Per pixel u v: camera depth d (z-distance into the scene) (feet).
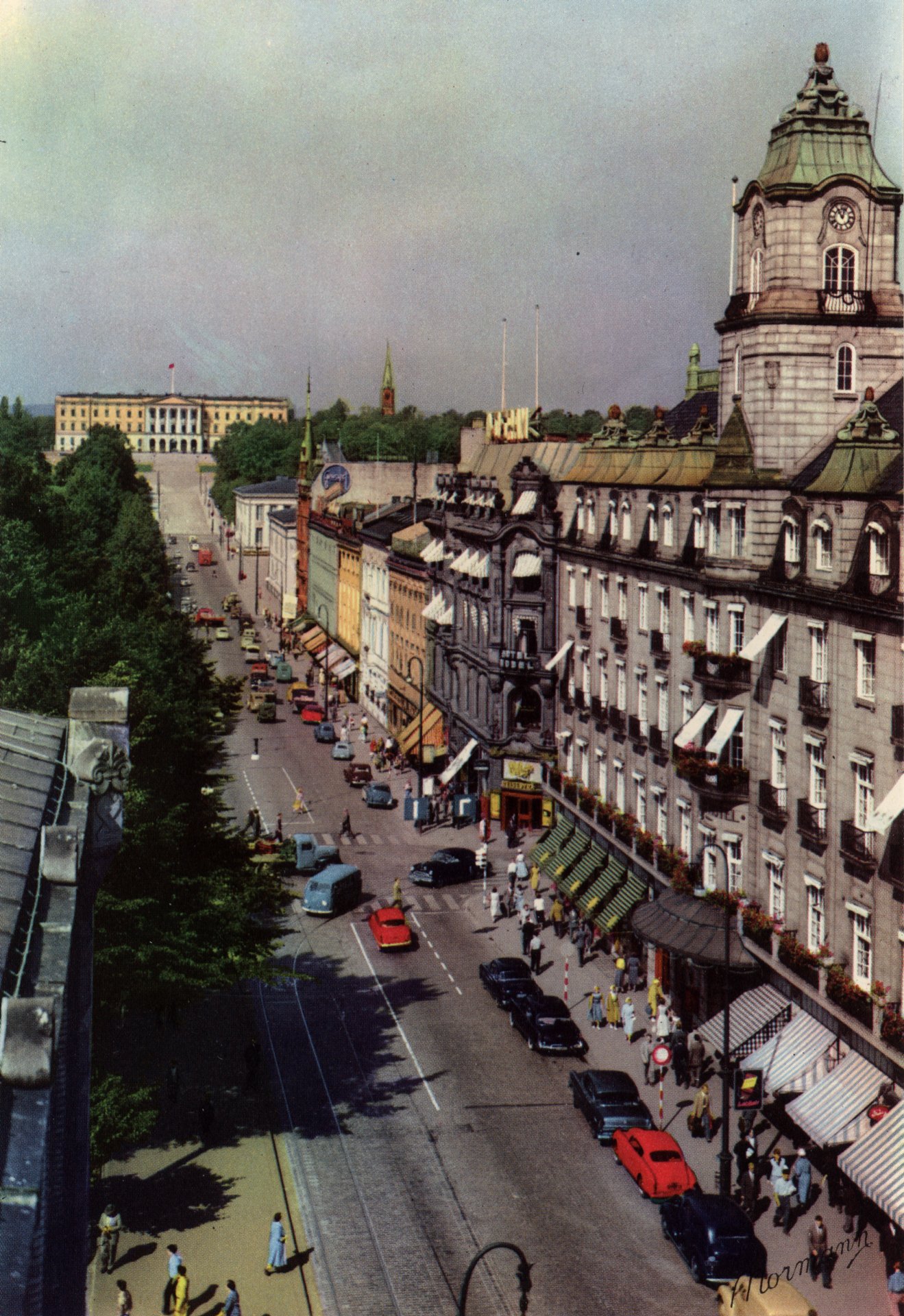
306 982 200.75
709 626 182.70
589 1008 189.78
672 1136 148.97
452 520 324.80
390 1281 120.26
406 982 201.46
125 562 401.70
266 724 414.62
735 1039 152.87
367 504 504.84
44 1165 46.09
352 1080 166.40
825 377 163.43
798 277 163.02
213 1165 143.33
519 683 282.15
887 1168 119.85
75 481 520.42
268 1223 130.82
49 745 79.00
